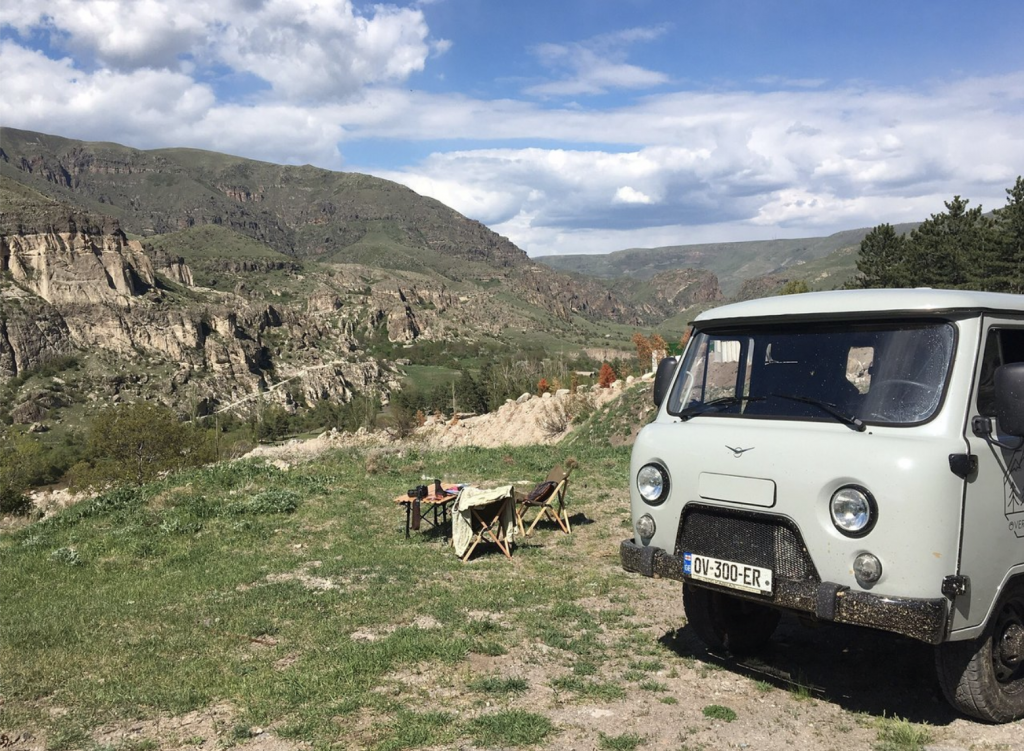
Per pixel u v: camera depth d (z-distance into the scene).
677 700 5.22
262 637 6.93
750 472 4.92
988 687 4.66
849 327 5.07
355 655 6.17
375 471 16.03
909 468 4.34
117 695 5.55
